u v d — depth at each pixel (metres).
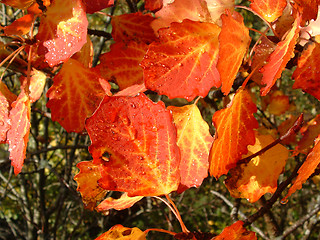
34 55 0.36
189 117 0.28
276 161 0.32
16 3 0.31
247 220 0.39
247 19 1.01
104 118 0.25
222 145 0.27
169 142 0.25
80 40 0.29
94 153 0.25
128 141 0.25
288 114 1.07
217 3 0.30
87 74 0.33
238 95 0.27
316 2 0.28
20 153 0.30
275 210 1.61
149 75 0.27
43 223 1.44
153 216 2.01
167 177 0.25
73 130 0.33
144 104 0.25
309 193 1.54
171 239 1.88
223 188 1.75
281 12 0.30
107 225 1.67
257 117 0.88
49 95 0.33
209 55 0.27
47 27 0.29
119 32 0.34
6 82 1.32
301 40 0.30
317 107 1.22
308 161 0.25
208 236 0.25
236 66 0.26
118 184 0.25
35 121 1.33
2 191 1.61
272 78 0.26
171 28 0.27
